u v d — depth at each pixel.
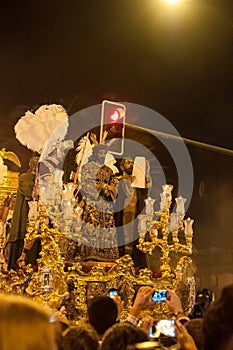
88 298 12.91
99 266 13.30
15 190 15.16
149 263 15.11
